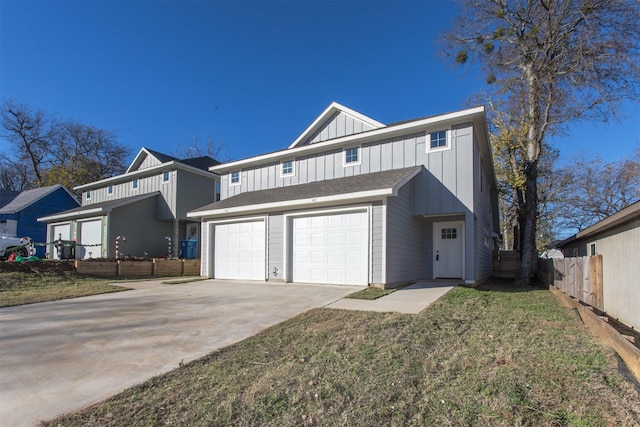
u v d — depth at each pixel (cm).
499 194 2484
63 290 991
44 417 277
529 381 322
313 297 807
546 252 3881
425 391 308
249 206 1202
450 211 1103
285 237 1139
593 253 1170
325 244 1063
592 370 348
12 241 1838
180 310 690
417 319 553
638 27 1243
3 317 642
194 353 427
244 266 1274
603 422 252
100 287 1060
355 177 1225
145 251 1964
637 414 262
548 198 2862
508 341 453
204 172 2103
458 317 584
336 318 573
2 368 383
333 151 1351
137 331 532
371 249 963
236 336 497
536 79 1438
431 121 1115
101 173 3741
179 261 1612
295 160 1456
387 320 543
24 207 2434
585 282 829
